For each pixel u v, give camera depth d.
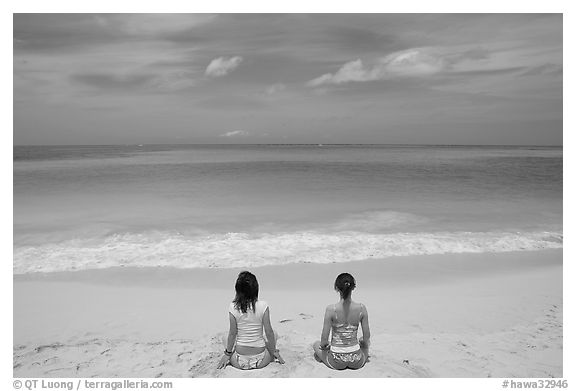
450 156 51.97
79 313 5.96
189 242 9.82
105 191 17.30
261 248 9.37
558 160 40.53
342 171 27.44
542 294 6.82
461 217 12.83
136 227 11.27
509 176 23.97
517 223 12.07
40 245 9.51
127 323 5.64
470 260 8.75
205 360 4.42
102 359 4.48
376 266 8.28
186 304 6.34
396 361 4.46
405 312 6.05
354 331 4.22
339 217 12.78
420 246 9.64
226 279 7.49
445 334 5.25
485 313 6.02
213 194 16.91
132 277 7.56
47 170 25.92
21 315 5.87
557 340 5.10
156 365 4.33
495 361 4.54
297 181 21.31
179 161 37.53
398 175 24.59
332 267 8.20
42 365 4.36
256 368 4.18
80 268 8.02
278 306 6.25
